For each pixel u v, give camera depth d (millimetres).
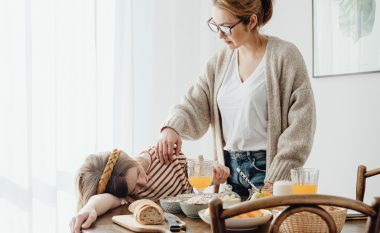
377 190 2537
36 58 2729
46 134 2748
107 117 2988
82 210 1441
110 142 2992
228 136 1975
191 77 3281
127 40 3039
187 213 1462
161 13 3203
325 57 2838
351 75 2691
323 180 2883
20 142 2664
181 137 1985
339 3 2742
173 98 3234
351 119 2695
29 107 2676
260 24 1880
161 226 1313
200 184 1671
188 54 3273
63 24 2832
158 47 3195
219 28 1838
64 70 2838
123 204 1688
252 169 1899
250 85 1877
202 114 2033
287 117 1869
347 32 2699
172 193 1854
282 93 1866
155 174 1846
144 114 3162
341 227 1253
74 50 2863
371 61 2568
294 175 1479
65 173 2836
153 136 3182
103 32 2969
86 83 2896
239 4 1789
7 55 2641
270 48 1881
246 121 1883
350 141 2701
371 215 971
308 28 2953
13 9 2654
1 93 2635
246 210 941
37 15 2732
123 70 3035
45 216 2734
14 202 2646
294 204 946
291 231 1197
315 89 2928
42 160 2732
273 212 1412
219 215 955
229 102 1937
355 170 2672
